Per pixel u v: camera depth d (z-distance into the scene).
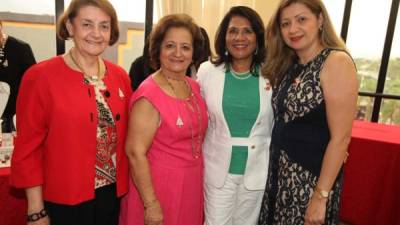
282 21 1.37
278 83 1.48
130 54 4.29
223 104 1.50
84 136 1.13
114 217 1.35
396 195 2.27
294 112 1.35
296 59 1.46
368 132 2.59
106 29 1.16
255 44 1.53
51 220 1.18
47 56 4.03
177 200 1.35
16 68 2.30
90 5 1.11
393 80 3.87
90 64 1.20
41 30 3.96
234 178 1.55
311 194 1.35
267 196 1.55
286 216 1.44
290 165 1.40
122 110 1.25
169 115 1.28
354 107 1.23
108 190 1.25
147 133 1.26
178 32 1.30
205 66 1.61
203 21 3.71
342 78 1.21
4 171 1.52
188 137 1.35
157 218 1.28
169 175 1.32
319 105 1.27
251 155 1.52
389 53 3.80
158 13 3.66
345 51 1.27
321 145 1.31
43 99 1.09
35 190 1.14
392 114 3.90
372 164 2.34
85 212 1.19
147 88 1.28
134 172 1.26
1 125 1.83
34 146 1.12
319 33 1.35
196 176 1.41
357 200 2.42
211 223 1.58
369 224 2.40
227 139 1.52
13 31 3.91
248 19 1.49
